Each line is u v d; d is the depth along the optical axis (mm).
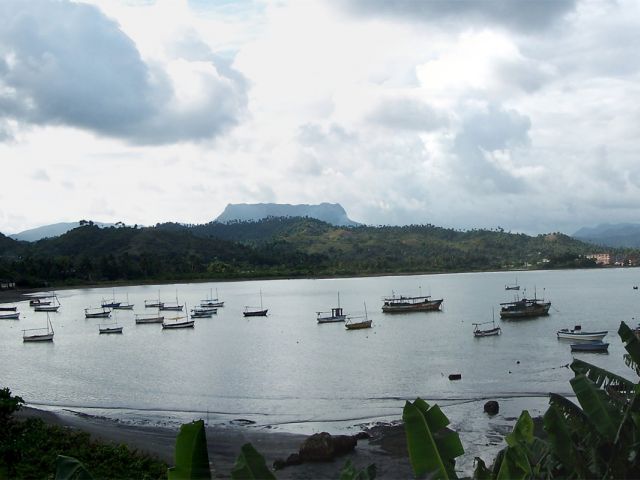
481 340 70438
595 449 7879
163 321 109438
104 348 75562
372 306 129375
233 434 33250
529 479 7727
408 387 44031
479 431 31406
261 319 109125
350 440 28875
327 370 52938
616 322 84812
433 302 113812
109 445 23594
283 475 25750
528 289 161875
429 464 7641
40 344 82125
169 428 34781
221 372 53656
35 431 22234
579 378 8492
